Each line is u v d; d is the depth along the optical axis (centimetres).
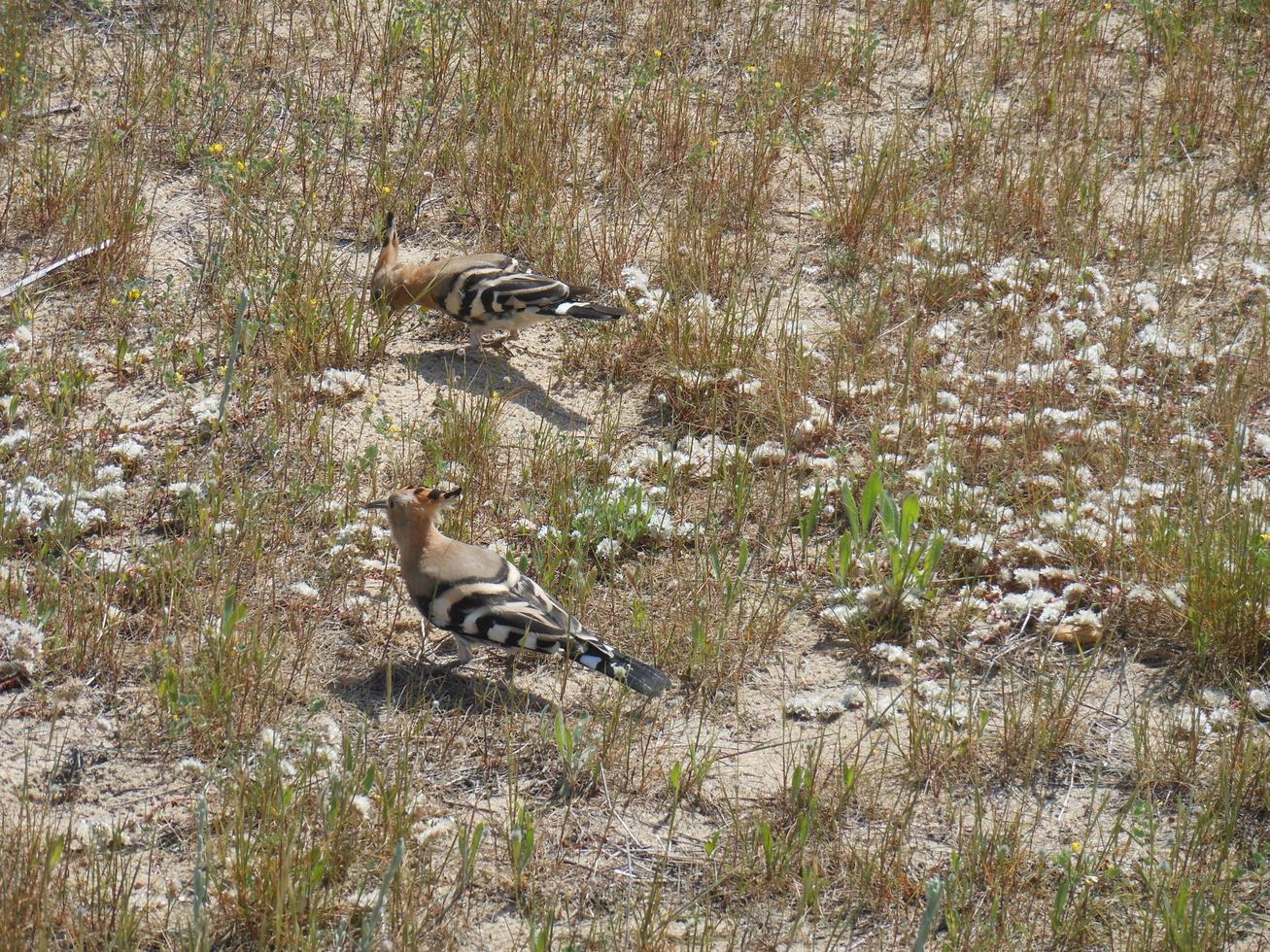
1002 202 1664
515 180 1672
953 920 843
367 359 1404
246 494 1191
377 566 1132
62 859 850
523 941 843
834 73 1941
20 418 1270
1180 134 1827
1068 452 1280
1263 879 895
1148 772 978
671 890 885
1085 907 859
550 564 1133
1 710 979
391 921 830
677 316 1416
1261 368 1425
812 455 1309
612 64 1958
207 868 808
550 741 988
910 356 1362
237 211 1536
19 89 1706
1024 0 2170
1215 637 1076
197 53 1850
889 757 995
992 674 1080
